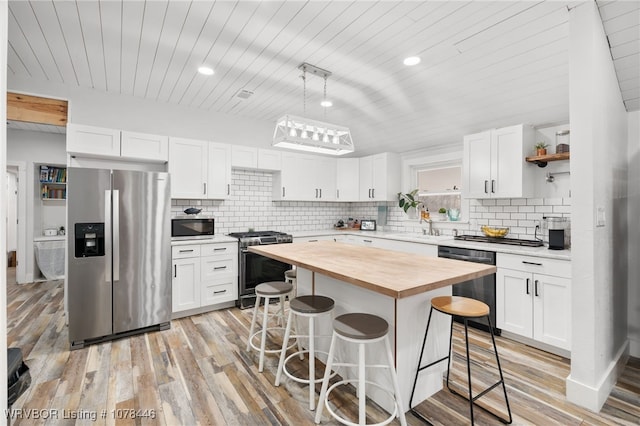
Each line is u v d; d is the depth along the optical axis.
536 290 2.76
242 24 2.17
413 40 2.28
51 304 3.91
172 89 3.35
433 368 2.10
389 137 4.54
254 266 3.89
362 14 2.02
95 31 2.28
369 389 2.05
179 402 1.98
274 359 2.55
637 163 2.75
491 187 3.50
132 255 2.97
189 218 3.77
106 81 3.16
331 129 2.80
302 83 3.08
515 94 3.01
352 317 1.90
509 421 1.82
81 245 2.76
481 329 3.22
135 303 2.99
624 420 1.85
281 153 4.59
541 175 3.42
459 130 3.99
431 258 2.35
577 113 1.93
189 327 3.22
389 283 1.60
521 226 3.60
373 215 5.43
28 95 3.08
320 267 2.01
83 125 3.14
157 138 3.54
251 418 1.85
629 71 2.34
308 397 2.06
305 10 2.00
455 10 1.95
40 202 5.34
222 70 2.88
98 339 2.85
